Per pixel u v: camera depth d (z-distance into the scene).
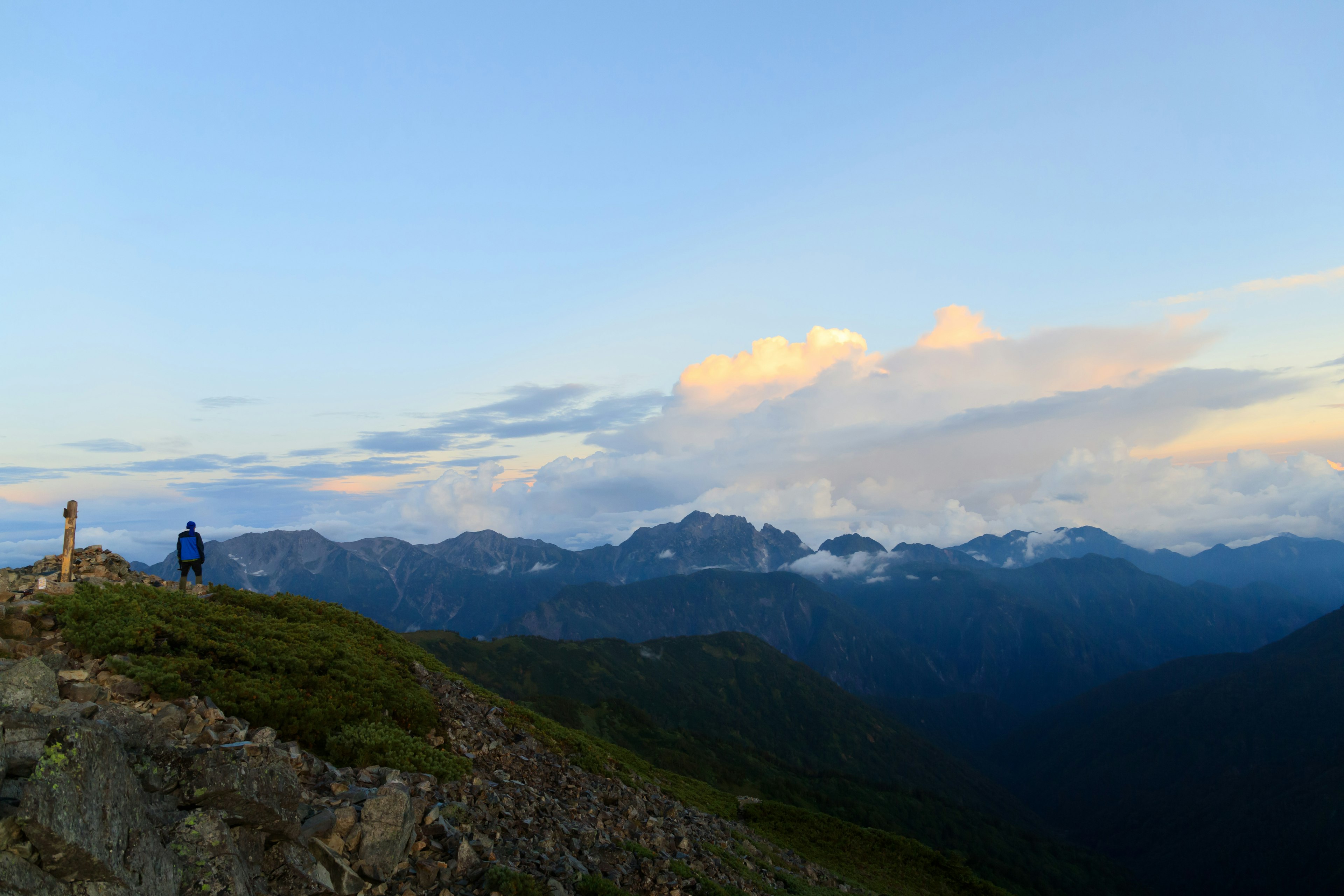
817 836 66.44
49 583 24.67
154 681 19.53
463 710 34.88
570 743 42.91
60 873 9.38
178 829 11.45
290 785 13.84
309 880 13.18
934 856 67.81
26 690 13.16
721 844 38.88
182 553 32.69
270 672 24.81
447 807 19.44
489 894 16.20
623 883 21.94
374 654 33.78
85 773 9.85
